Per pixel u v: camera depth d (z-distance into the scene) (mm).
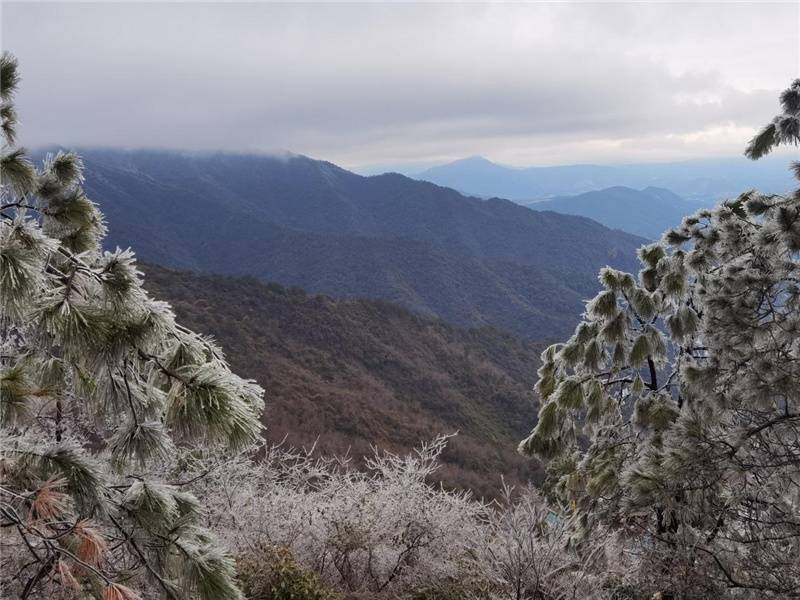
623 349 4531
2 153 1794
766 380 3566
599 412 4504
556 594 4672
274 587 4312
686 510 3916
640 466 3951
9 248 1217
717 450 3635
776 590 3234
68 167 1974
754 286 3783
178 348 1496
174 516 1530
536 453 4805
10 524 1262
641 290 4453
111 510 1430
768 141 3770
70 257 1377
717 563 3553
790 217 3596
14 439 1382
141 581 1557
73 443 1438
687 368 4023
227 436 1411
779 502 3533
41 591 1398
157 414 1467
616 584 4410
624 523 4277
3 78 1749
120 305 1347
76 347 1320
